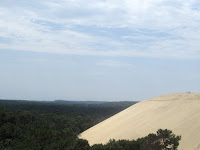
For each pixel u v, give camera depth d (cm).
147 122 4522
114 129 5006
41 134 3319
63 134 3778
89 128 7006
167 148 2711
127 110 6281
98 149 2634
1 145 4134
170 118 4244
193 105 4447
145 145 2694
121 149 2606
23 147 3181
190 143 3098
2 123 6544
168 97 5628
